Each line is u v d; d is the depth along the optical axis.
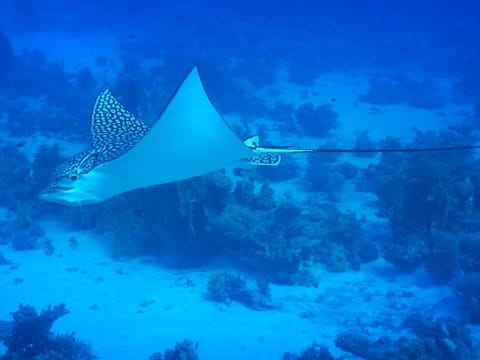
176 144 3.88
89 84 25.22
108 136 5.80
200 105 3.68
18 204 13.14
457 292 9.49
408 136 21.89
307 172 16.25
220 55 35.06
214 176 11.53
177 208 11.23
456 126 22.08
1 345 7.90
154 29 48.22
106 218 12.06
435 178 11.05
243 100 24.33
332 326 8.80
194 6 56.97
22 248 11.58
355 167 16.86
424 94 28.94
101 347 8.05
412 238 11.09
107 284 10.27
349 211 13.32
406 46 44.28
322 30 49.53
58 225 12.91
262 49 39.41
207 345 8.14
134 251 11.63
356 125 23.41
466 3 67.25
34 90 24.42
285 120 22.66
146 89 24.48
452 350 7.40
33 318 7.39
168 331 8.59
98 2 61.88
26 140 18.42
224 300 9.66
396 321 8.84
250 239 10.77
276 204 13.16
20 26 49.72
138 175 4.09
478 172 13.10
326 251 11.34
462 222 11.17
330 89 30.70
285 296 9.93
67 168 4.38
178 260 11.50
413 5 66.12
